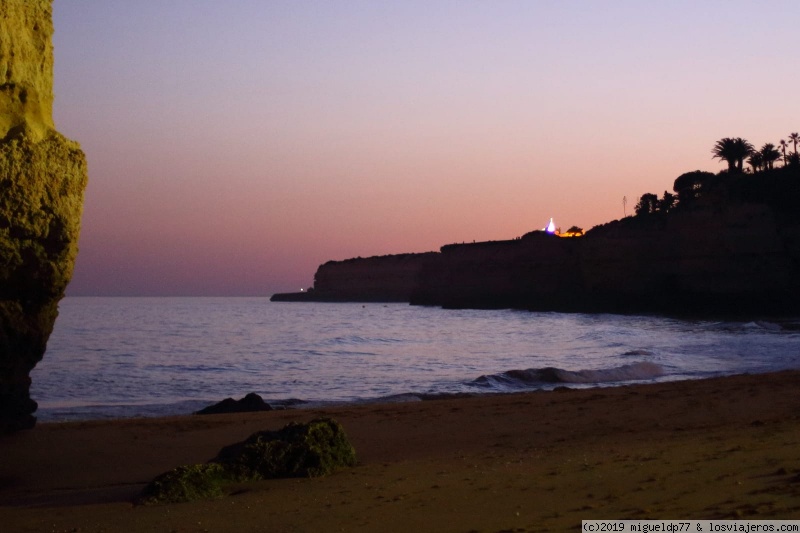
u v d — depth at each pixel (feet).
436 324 294.66
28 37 41.73
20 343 42.68
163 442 43.83
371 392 84.23
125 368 116.78
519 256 418.10
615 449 32.19
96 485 33.68
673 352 124.26
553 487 23.22
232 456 31.12
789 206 286.25
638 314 311.06
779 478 20.16
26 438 43.50
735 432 34.47
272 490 27.81
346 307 633.20
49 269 41.45
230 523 22.15
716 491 19.49
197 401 75.36
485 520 19.31
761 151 366.84
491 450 37.14
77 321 301.22
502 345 171.63
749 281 274.36
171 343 178.81
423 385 89.92
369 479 29.04
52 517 25.32
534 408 52.85
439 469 30.53
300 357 140.97
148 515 24.45
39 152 39.75
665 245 307.17
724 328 204.44
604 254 332.39
